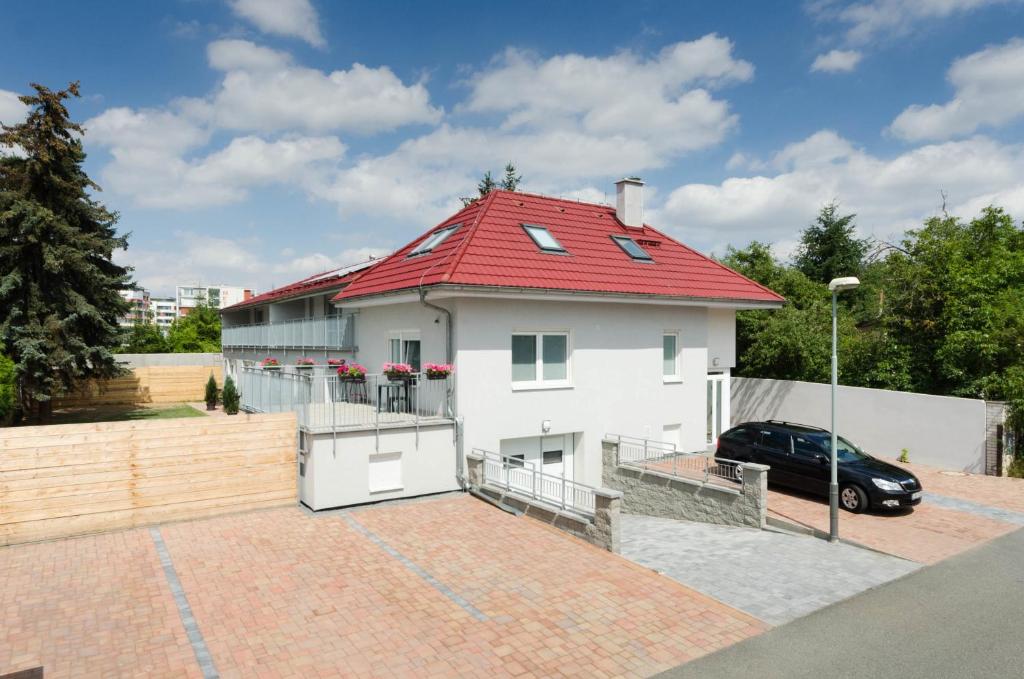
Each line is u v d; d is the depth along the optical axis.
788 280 26.31
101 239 26.56
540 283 13.95
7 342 23.48
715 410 19.53
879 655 6.84
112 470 10.74
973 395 17.84
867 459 13.59
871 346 20.73
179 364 40.06
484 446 13.81
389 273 16.52
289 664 6.57
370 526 11.22
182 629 7.34
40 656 6.73
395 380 13.83
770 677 6.36
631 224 19.52
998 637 7.30
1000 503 13.57
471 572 9.15
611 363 15.92
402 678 6.30
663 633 7.34
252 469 11.97
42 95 24.33
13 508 10.04
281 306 28.47
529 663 6.61
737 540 11.30
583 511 11.07
